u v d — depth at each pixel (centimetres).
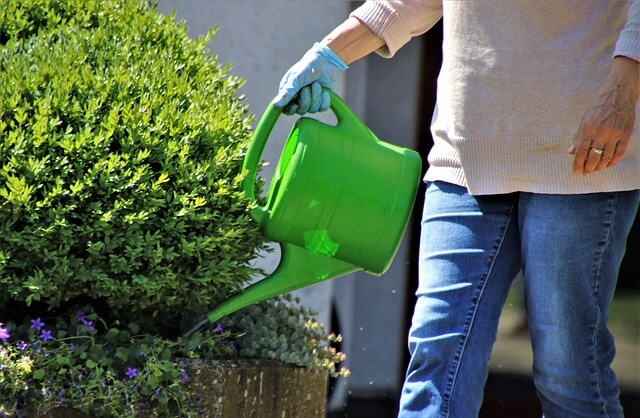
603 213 598
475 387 616
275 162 1227
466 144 612
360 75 1338
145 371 663
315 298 1266
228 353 735
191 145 696
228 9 1227
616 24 591
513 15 597
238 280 715
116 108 674
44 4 828
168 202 671
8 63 722
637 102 573
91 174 650
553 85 593
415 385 623
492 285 622
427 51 1339
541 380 625
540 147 598
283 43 1227
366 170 678
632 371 1332
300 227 679
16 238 636
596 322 607
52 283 652
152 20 838
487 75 603
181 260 682
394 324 1354
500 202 621
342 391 1349
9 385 618
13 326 673
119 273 672
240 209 691
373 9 695
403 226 684
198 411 671
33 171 640
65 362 636
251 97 1225
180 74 791
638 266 1334
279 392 735
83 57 737
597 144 561
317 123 683
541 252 602
